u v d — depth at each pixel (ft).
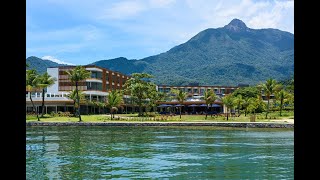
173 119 248.32
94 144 106.22
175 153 85.40
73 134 144.15
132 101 354.13
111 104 249.96
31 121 211.61
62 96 321.73
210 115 307.37
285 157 78.23
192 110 418.92
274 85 292.61
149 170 61.77
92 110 346.13
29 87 255.70
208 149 93.86
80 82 346.95
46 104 315.58
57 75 355.15
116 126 194.80
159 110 431.43
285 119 248.73
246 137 131.03
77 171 60.54
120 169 62.59
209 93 285.84
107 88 379.14
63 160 73.67
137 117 271.49
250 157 78.38
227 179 54.03
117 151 89.30
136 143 109.29
